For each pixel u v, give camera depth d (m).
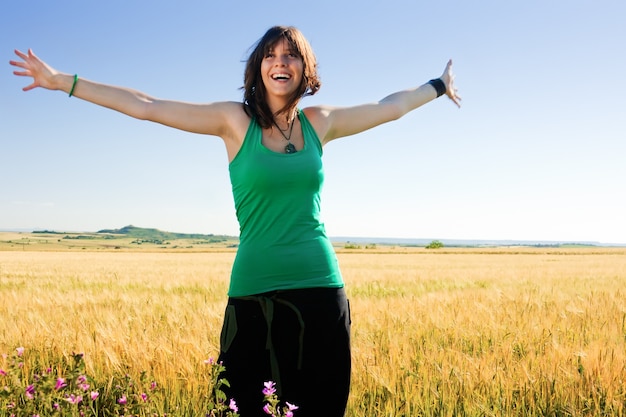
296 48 2.53
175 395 3.95
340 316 2.53
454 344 5.57
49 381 2.41
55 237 188.50
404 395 4.11
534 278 18.33
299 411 2.46
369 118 2.90
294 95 2.55
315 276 2.48
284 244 2.46
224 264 32.75
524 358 4.98
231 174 2.60
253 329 2.47
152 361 4.52
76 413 2.43
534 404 4.00
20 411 2.37
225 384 2.48
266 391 2.24
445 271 23.69
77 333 5.47
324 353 2.46
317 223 2.56
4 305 8.86
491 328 6.30
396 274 21.23
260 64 2.57
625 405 3.96
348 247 111.00
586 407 3.95
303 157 2.51
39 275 20.41
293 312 2.45
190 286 14.97
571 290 12.91
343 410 2.54
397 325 6.68
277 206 2.47
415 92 3.20
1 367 4.14
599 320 7.31
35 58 2.54
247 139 2.52
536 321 6.95
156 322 6.75
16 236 185.38
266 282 2.46
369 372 4.34
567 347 5.23
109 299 10.20
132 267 28.17
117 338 5.22
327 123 2.73
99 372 4.40
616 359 4.72
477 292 11.49
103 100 2.57
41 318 6.70
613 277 18.86
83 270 24.72
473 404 3.92
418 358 5.00
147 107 2.57
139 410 3.07
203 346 4.93
